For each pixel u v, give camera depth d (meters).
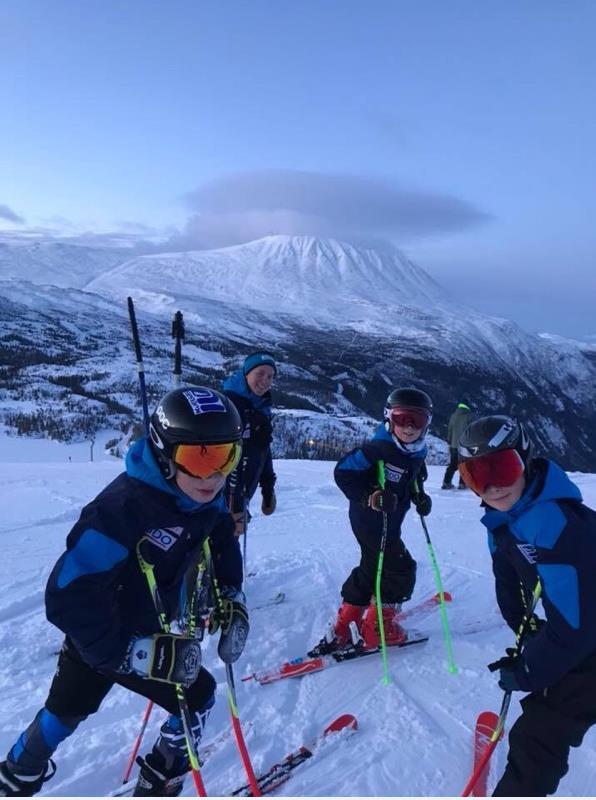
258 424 4.21
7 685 3.24
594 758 2.63
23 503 7.63
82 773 2.53
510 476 1.96
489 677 3.38
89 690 2.15
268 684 3.32
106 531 1.92
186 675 1.93
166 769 2.25
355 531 3.65
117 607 2.05
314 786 2.47
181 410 1.91
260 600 4.53
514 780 2.04
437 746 2.75
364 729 2.88
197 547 2.19
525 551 2.11
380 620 3.40
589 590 1.88
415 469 3.60
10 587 4.64
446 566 5.37
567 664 1.91
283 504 8.05
